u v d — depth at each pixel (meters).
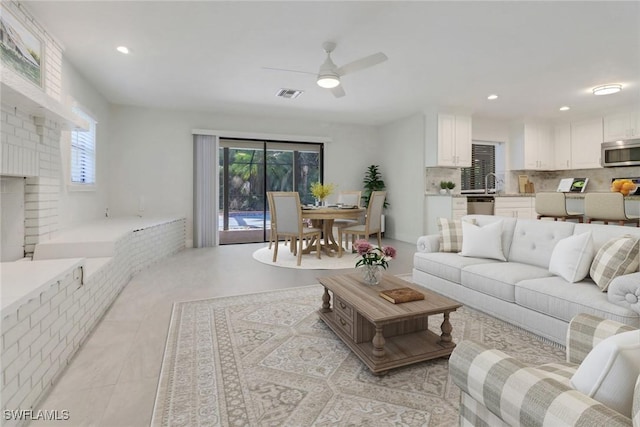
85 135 4.27
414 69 3.87
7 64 2.38
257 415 1.45
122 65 3.74
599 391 0.75
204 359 1.93
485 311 2.55
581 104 5.35
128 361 1.90
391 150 6.74
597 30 2.95
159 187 5.61
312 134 6.58
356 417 1.44
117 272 3.11
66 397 1.57
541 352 1.98
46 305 1.63
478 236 2.97
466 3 2.54
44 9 2.62
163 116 5.61
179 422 1.40
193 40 3.15
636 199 4.40
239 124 6.07
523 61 3.63
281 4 2.56
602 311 1.80
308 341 2.17
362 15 2.71
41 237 2.86
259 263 4.48
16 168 2.44
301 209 4.50
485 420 0.94
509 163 6.56
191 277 3.74
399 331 2.11
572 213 4.81
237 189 6.30
